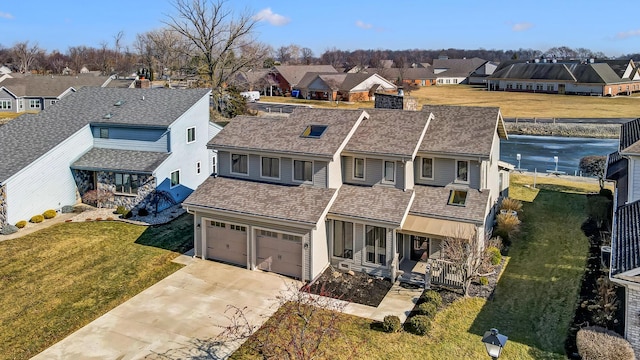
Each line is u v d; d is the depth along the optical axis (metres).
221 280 26.30
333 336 20.52
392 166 27.48
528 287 24.70
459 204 26.67
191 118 39.62
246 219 27.23
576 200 38.22
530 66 128.12
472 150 27.27
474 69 160.75
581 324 21.16
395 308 23.08
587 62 123.88
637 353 17.84
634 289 17.59
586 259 27.45
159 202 36.44
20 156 35.16
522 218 34.03
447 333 20.84
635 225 21.95
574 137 75.56
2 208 32.72
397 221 25.09
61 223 34.34
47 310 23.28
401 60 180.50
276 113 81.81
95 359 19.50
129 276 26.70
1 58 181.38
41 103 85.62
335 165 27.80
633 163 25.48
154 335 21.14
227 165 30.64
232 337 20.80
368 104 97.75
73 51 188.88
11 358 19.67
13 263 28.12
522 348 19.64
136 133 38.22
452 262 24.30
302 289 24.98
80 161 37.53
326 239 27.19
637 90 123.44
